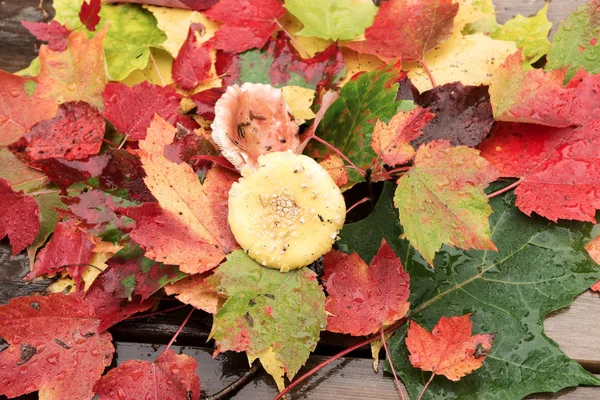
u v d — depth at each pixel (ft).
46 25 2.69
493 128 2.58
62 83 2.63
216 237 2.45
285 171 2.41
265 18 2.69
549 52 2.65
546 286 2.50
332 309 2.45
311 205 2.41
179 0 2.70
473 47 2.68
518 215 2.55
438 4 2.59
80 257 2.54
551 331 2.52
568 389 2.47
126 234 2.48
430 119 2.54
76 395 2.45
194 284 2.46
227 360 2.52
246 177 2.41
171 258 2.40
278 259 2.40
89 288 2.44
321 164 2.53
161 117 2.52
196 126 2.65
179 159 2.49
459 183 2.40
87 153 2.57
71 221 2.55
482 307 2.50
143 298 2.43
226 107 2.44
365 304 2.45
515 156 2.56
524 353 2.46
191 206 2.45
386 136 2.45
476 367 2.39
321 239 2.41
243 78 2.64
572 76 2.64
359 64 2.70
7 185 2.56
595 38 2.63
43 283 2.60
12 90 2.62
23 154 2.60
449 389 2.46
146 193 2.50
